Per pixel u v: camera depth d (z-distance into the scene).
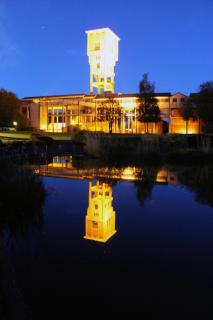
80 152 33.16
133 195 11.82
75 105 67.88
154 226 7.94
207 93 49.84
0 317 3.47
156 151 25.56
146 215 9.00
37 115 70.19
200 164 22.42
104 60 85.56
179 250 6.32
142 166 21.33
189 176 16.73
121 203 10.52
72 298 4.48
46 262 5.68
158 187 13.46
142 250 6.34
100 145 27.73
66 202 10.55
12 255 6.00
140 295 4.59
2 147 24.84
